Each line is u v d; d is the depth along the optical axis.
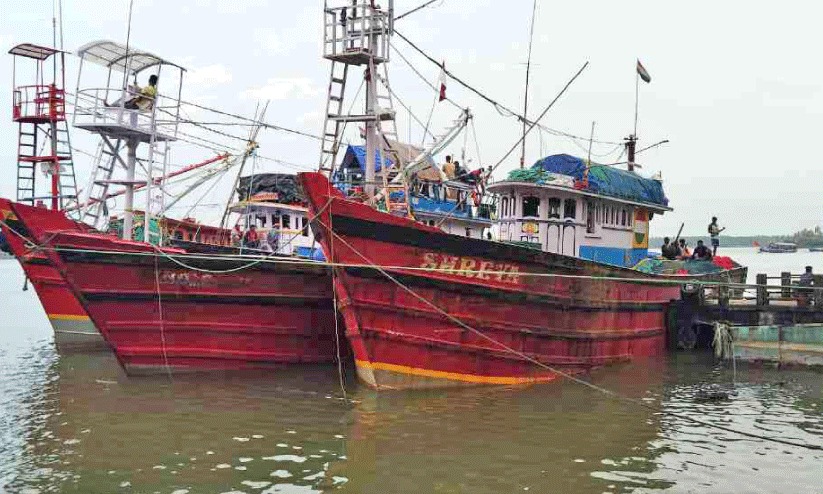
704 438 13.08
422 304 15.23
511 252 15.97
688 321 23.83
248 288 17.73
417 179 28.02
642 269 24.25
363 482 10.66
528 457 11.78
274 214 29.77
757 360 20.69
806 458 11.97
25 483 10.68
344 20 17.05
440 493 10.27
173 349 17.44
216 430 13.17
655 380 18.33
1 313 35.72
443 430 13.12
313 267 18.34
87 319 22.19
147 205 19.36
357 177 28.88
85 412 14.50
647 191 25.88
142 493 10.30
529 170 21.70
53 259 16.70
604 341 19.11
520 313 16.34
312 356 18.67
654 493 10.36
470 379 16.02
